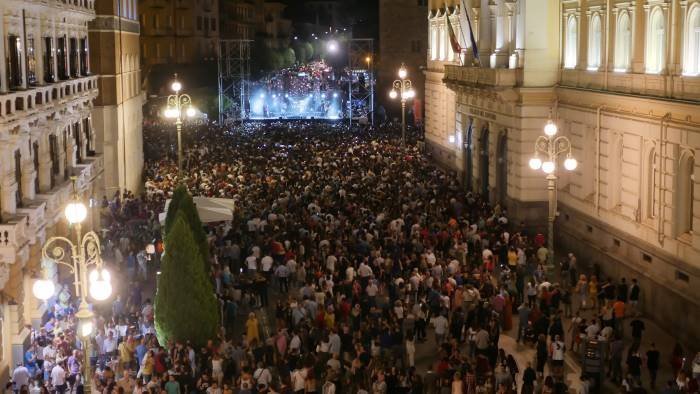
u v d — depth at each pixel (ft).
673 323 109.40
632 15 125.70
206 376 87.15
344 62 533.55
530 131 156.66
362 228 139.64
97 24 187.01
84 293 67.00
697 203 104.99
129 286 122.93
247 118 387.55
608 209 132.67
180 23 390.21
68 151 137.80
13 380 89.51
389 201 163.73
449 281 112.16
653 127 117.39
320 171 203.31
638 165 122.62
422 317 108.88
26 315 105.70
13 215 101.86
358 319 106.63
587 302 116.37
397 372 86.63
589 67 142.51
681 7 111.75
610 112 131.34
